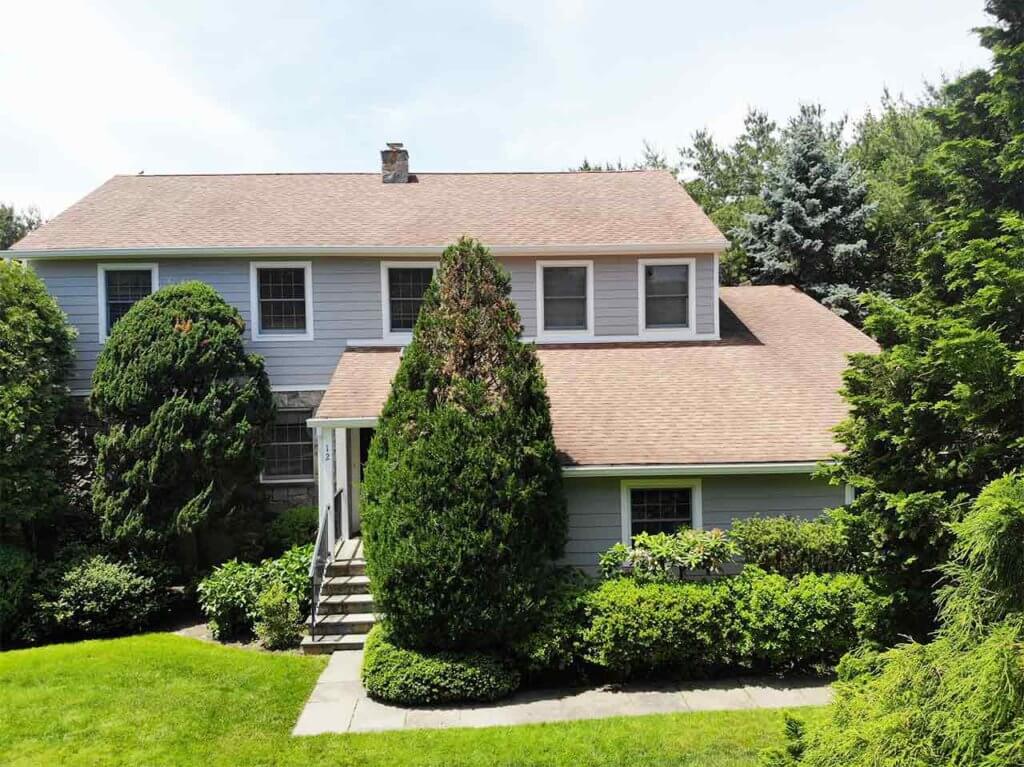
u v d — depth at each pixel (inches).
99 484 463.8
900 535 274.5
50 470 478.6
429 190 670.5
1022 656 138.9
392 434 346.6
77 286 550.0
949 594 170.2
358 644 381.7
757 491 411.8
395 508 327.9
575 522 411.8
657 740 276.1
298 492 564.7
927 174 376.5
